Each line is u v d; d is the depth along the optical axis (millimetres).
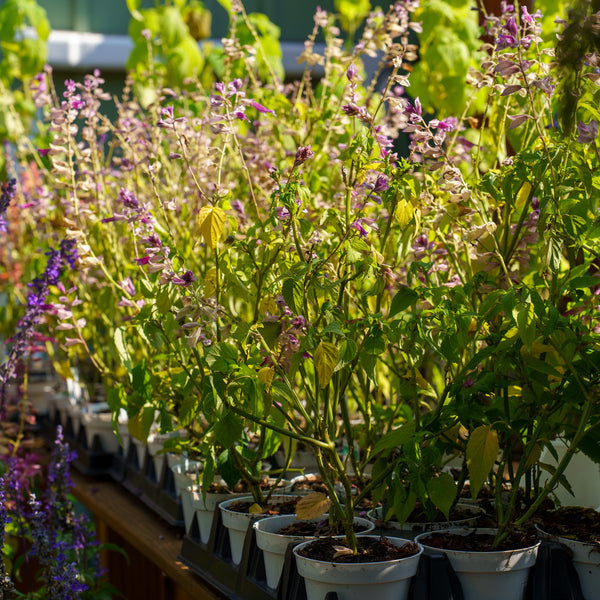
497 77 1527
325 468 1429
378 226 1516
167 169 2227
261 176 1926
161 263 1257
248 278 1443
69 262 2205
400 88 1875
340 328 1241
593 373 1277
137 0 3377
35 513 1919
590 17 1213
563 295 1369
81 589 1889
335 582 1203
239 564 1502
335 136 2146
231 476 1556
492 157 1798
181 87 3260
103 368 2258
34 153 2799
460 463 1941
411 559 1228
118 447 2730
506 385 1326
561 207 1273
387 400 2348
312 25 5086
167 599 2139
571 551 1283
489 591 1256
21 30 3855
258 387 1258
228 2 2928
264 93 2086
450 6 2631
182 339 1470
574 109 1263
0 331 3502
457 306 1319
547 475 1683
